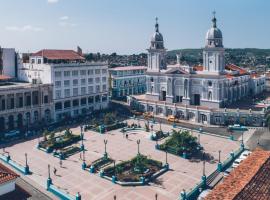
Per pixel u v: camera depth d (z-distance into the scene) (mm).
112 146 92938
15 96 111688
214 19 125000
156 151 88750
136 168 72625
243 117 115875
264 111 115875
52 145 89375
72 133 103688
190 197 61188
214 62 124875
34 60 131625
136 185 67562
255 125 114875
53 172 74438
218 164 75188
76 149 88562
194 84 131500
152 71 143375
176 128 113750
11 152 87875
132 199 61625
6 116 109625
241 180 36750
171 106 130250
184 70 132250
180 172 74312
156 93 143375
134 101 145750
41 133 106875
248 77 159625
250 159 43844
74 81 131875
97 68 141750
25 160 81750
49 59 128625
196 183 68438
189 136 87188
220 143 95875
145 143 96062
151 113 136750
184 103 133750
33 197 62344
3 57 132875
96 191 65062
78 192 61094
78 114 135375
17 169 75812
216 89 124812
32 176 72125
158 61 142250
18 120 114062
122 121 123938
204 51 126562
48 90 121938
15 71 137625
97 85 143125
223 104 129125
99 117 131125
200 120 122250
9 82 128750
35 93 118375
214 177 71750
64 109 129250
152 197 62375
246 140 98250
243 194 32969
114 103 161875
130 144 94875
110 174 72125
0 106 107562
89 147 91812
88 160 81562
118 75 179500
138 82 193625
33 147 92438
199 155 85625
